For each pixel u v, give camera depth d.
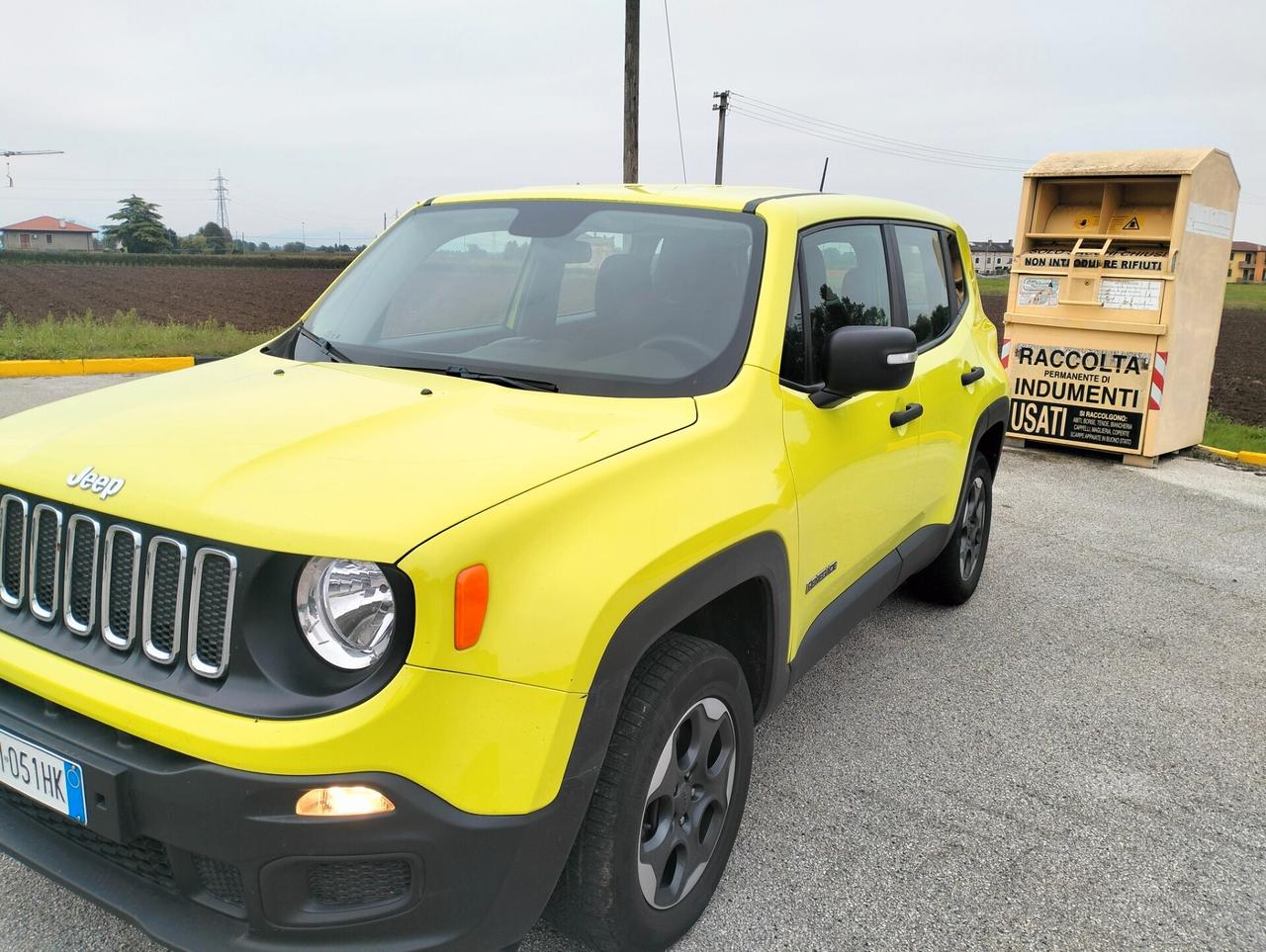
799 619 2.90
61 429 2.32
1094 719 3.91
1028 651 4.56
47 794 1.97
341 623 1.81
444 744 1.79
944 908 2.71
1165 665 4.46
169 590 1.91
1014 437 9.31
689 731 2.40
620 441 2.29
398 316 3.15
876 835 3.04
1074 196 9.12
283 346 3.21
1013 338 9.09
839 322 3.21
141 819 1.86
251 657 1.82
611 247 3.11
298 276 51.34
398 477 1.96
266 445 2.10
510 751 1.85
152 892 1.96
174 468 2.01
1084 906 2.75
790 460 2.73
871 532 3.42
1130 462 8.83
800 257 3.03
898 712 3.90
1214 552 6.24
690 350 2.76
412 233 3.54
